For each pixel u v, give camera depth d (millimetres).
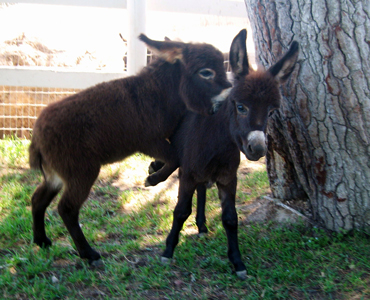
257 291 3139
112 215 4594
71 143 3449
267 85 2938
